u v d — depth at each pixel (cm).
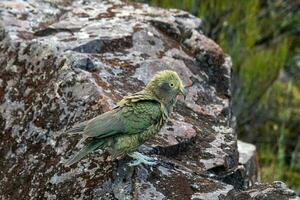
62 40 1227
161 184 969
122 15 1372
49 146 1065
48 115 1095
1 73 1204
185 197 958
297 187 1894
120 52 1227
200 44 1329
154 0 1925
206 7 1933
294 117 2253
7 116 1141
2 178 1086
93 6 1406
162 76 1001
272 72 1967
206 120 1180
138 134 960
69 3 1414
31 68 1177
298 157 2127
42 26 1312
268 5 2280
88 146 945
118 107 966
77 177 998
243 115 2039
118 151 959
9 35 1246
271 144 2147
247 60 1955
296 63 2458
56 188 1010
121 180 966
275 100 2184
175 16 1402
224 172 1073
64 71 1124
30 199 1030
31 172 1056
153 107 969
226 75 1309
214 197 962
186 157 1069
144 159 988
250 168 1361
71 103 1082
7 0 1372
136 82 1151
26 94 1151
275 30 2267
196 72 1284
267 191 959
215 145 1105
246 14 1947
